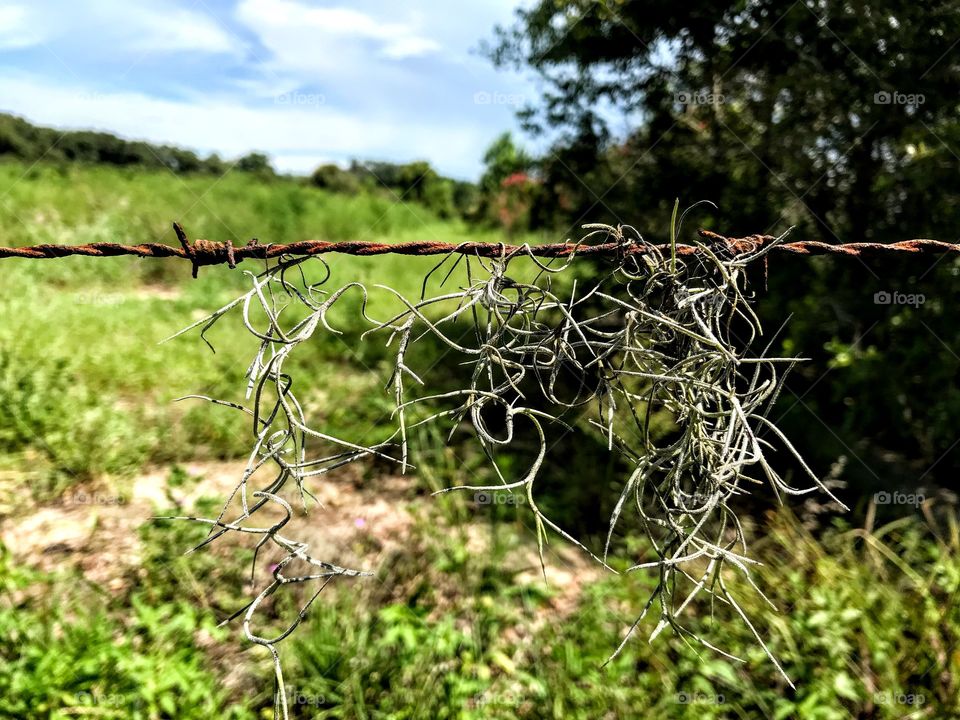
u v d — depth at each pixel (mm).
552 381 1231
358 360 5164
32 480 3266
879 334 3672
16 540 2795
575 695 1986
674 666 2098
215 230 10094
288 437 1002
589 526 3152
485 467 3547
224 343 5414
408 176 13711
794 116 3914
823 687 1947
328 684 2021
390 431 3842
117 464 3461
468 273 1284
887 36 3600
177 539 2598
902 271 3643
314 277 7539
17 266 7000
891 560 2580
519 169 7578
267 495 964
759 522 3006
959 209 3492
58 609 2105
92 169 13656
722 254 1386
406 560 2645
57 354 4523
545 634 2277
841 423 3693
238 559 2607
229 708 1930
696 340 1271
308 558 978
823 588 2221
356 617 2266
